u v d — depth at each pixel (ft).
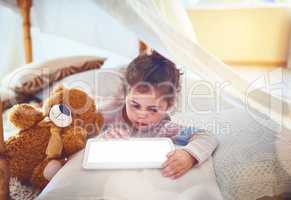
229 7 8.20
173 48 3.50
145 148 3.46
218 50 8.48
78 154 3.44
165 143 3.55
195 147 3.40
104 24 5.00
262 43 8.23
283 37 8.09
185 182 3.09
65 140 3.45
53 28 5.22
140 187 3.04
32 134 3.43
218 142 3.62
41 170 3.35
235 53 8.39
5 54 6.57
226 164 3.39
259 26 8.16
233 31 8.30
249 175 3.35
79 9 4.92
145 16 3.43
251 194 3.32
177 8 4.30
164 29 3.47
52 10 5.07
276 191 3.44
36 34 6.29
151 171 3.17
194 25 8.46
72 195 2.99
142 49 5.01
